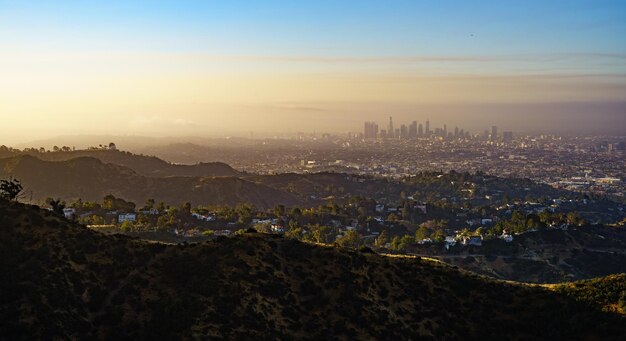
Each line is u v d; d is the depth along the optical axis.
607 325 51.38
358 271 59.44
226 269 54.03
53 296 45.12
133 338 43.81
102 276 51.06
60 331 41.72
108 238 57.28
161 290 50.91
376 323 51.94
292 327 49.25
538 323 54.12
